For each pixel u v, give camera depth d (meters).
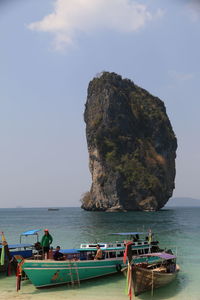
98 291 20.17
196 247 39.31
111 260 23.56
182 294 19.91
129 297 19.09
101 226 74.88
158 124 193.62
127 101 194.12
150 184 169.62
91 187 185.88
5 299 18.59
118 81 198.12
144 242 26.92
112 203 167.25
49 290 20.34
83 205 190.12
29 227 73.88
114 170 169.25
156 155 186.38
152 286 19.62
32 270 20.08
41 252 25.12
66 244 41.59
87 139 191.75
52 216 144.25
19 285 19.95
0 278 23.30
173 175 198.88
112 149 177.12
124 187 166.75
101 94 191.12
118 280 22.61
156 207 168.12
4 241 21.33
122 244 25.84
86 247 25.33
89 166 189.38
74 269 21.38
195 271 25.86
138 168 174.62
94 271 22.45
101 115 187.25
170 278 21.59
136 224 81.31
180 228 68.81
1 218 129.00
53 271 20.56
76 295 19.38
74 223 87.00
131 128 188.62
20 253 25.56
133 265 18.97
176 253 34.50
